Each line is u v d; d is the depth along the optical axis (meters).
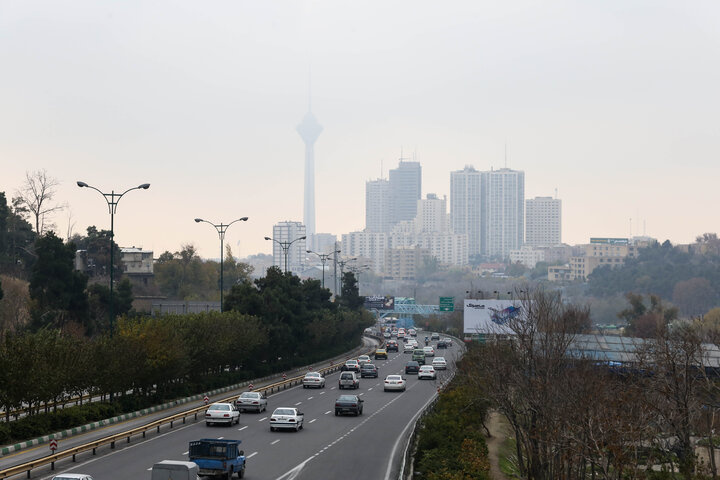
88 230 159.75
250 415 61.09
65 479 27.95
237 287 96.00
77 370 50.38
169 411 60.22
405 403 72.25
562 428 33.88
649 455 38.12
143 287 161.00
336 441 48.84
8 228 133.62
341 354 138.25
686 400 37.28
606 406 34.09
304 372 103.00
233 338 78.38
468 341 97.69
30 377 44.75
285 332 97.75
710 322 143.50
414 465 40.03
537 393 37.44
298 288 107.88
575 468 36.97
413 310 193.88
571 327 52.56
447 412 50.72
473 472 36.94
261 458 41.91
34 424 45.97
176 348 62.16
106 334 60.12
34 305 91.75
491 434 58.03
